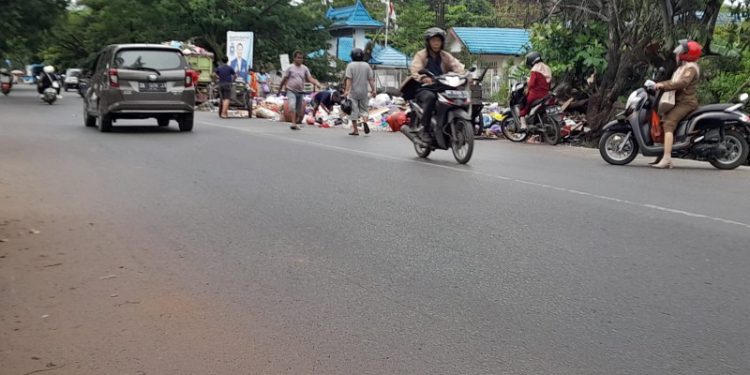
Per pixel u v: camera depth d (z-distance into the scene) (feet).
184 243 21.06
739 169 39.24
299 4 154.10
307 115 70.74
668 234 22.50
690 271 18.62
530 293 16.80
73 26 174.09
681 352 13.57
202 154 40.42
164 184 30.42
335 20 168.76
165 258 19.54
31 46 133.28
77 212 25.03
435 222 23.75
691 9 54.85
